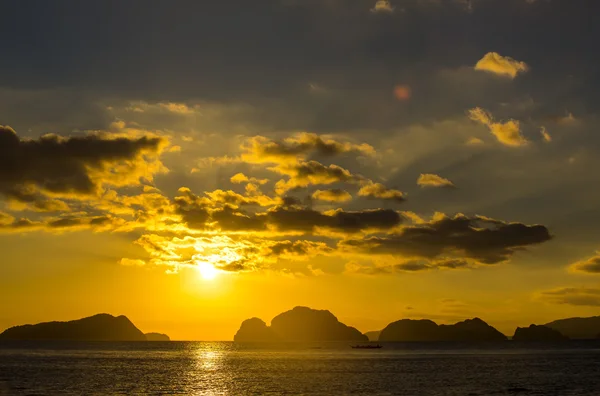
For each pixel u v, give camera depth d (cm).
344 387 11338
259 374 14550
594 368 16525
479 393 10362
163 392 10612
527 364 18650
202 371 15612
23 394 10194
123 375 14138
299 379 13088
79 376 13725
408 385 11700
